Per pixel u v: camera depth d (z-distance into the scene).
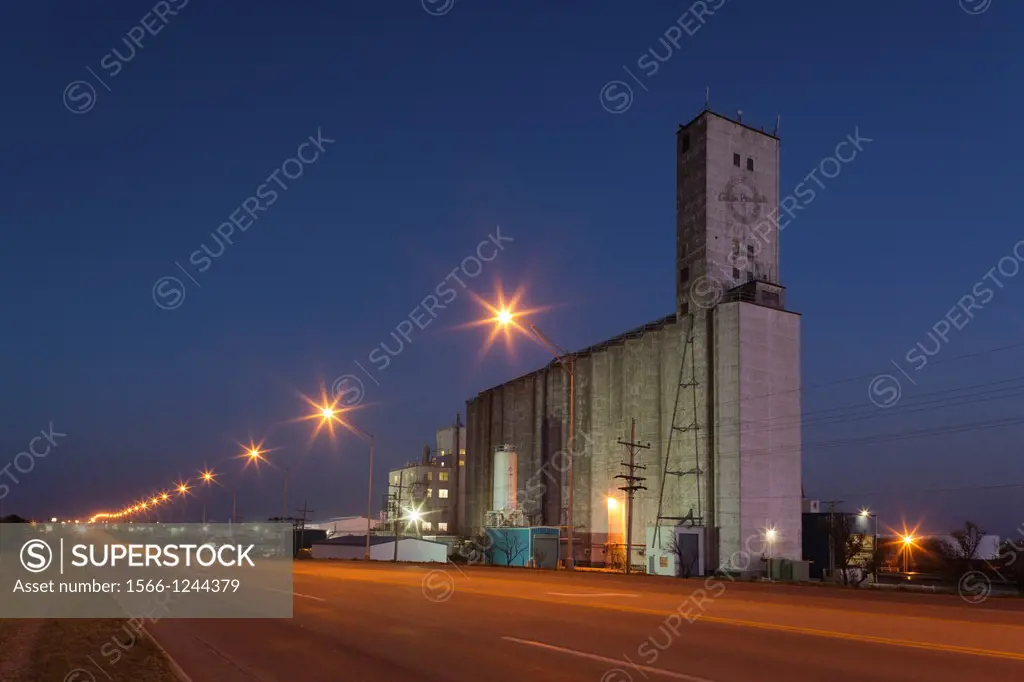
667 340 91.06
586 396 105.00
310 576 40.31
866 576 73.56
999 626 17.42
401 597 27.11
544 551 93.69
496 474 111.81
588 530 100.25
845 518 84.25
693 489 83.88
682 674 12.16
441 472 143.88
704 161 93.25
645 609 21.62
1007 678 11.60
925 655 13.57
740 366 81.81
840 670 12.31
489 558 99.19
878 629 16.95
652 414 92.12
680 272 94.06
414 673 12.98
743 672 12.27
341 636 17.67
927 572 91.25
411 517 140.50
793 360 85.12
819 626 17.52
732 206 93.06
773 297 86.62
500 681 12.11
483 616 20.61
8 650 15.80
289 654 15.45
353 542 97.88
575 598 25.59
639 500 91.81
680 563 78.19
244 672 13.62
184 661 14.81
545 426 112.38
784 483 82.00
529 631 17.44
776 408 83.00
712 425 83.56
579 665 13.17
